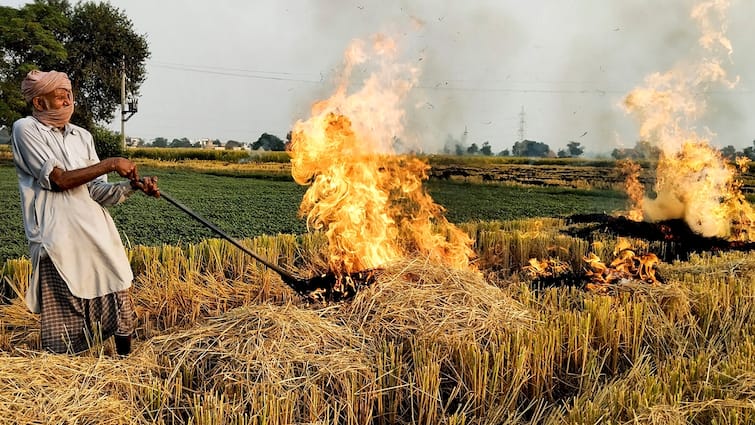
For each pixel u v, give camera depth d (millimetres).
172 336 3793
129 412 3016
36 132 3736
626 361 4078
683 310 4711
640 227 8852
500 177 33906
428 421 3201
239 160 50438
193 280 5840
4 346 4266
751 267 6172
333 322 4160
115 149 47219
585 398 3277
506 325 4066
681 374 3381
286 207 18672
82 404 2984
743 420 3004
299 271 6629
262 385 3189
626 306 4332
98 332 3932
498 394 3449
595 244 7406
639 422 2906
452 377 3551
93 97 52281
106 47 51094
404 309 4219
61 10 49750
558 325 3973
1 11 41469
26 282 5652
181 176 36719
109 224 3998
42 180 3666
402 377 3459
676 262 6867
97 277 3832
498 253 7562
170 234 11586
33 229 3771
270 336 3648
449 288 4527
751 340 4023
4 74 40688
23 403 2900
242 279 6383
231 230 12531
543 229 9414
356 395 3238
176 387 3240
